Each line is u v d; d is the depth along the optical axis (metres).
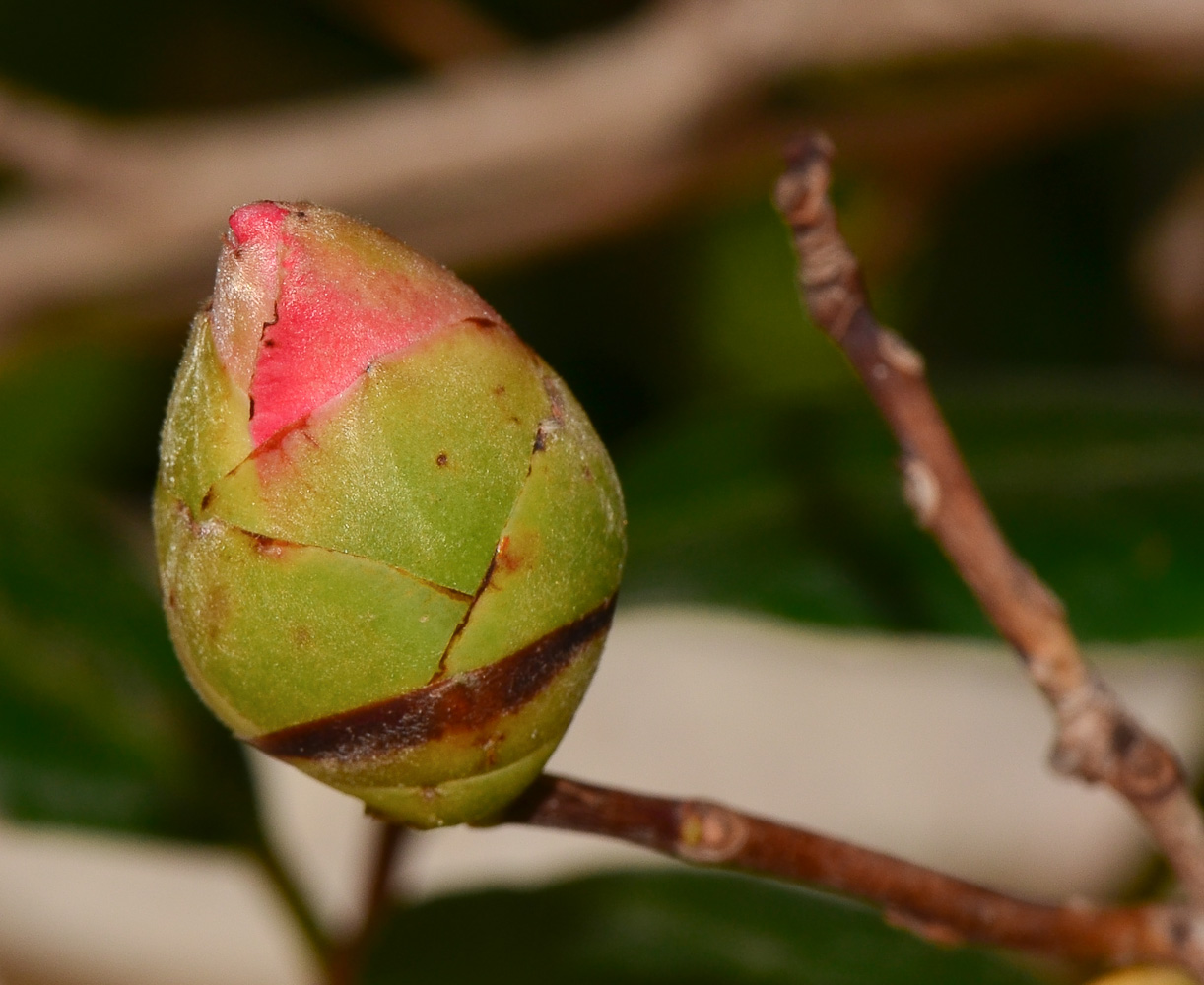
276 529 0.19
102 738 0.24
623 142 0.35
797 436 0.24
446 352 0.19
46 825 0.24
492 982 0.24
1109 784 0.21
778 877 0.20
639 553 0.24
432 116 0.34
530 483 0.19
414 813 0.19
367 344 0.19
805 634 0.24
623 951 0.24
